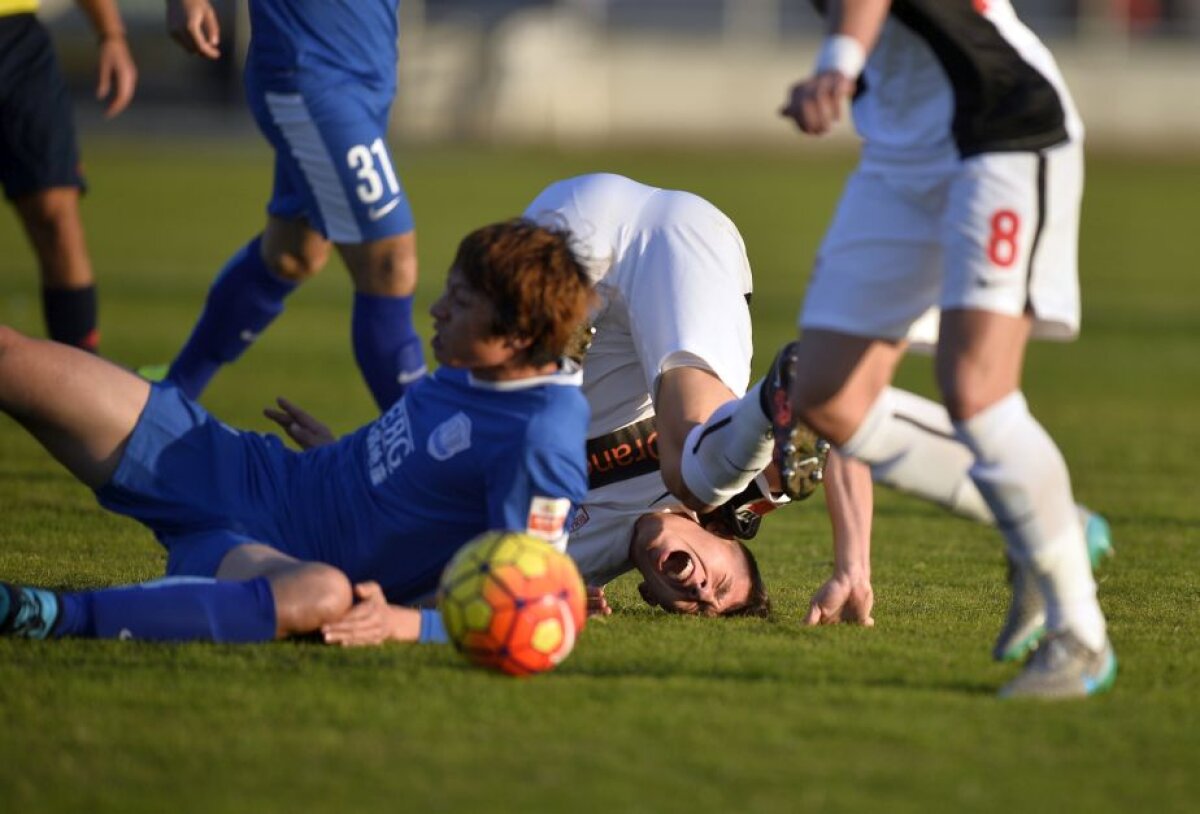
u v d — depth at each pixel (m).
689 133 123.38
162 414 15.75
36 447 29.06
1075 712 13.20
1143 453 32.44
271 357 41.03
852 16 12.79
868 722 12.77
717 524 17.59
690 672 14.34
